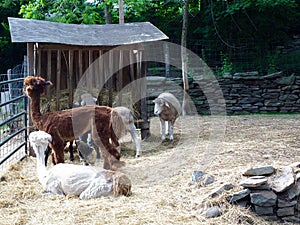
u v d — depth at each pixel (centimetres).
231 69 1163
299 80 1088
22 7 1232
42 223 344
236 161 486
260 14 1249
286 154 510
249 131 700
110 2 1195
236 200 382
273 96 1107
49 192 429
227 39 1263
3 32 1563
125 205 383
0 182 470
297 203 388
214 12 1266
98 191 408
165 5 1395
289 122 819
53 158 525
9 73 917
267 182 390
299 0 1302
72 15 1202
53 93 712
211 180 424
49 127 514
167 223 347
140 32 693
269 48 1244
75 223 343
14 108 809
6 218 356
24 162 571
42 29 652
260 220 372
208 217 367
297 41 1251
